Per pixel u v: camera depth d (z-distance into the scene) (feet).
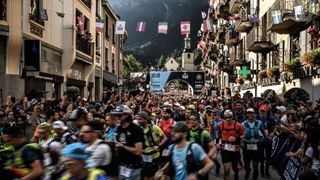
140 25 80.43
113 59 154.51
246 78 116.67
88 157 15.84
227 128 35.73
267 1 95.40
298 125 35.50
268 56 99.04
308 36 68.23
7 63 62.54
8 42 62.03
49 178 21.06
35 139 24.20
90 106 47.96
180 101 84.02
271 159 38.83
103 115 42.06
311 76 67.26
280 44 86.58
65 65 86.07
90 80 111.55
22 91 65.77
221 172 43.78
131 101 58.80
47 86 77.56
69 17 87.35
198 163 21.88
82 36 94.89
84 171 14.97
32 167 19.40
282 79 83.92
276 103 59.77
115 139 26.48
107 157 22.24
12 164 19.93
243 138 36.55
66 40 86.22
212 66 234.17
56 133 25.49
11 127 20.70
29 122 36.52
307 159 29.89
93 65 107.65
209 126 49.85
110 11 138.51
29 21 67.51
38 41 66.18
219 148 36.22
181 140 22.22
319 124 30.58
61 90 84.79
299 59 69.97
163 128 40.75
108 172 22.31
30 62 66.39
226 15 164.76
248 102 63.67
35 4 70.44
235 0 131.54
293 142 35.50
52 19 79.77
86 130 22.39
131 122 26.48
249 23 111.04
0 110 39.01
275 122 45.03
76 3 92.07
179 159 22.06
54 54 81.25
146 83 203.00
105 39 136.26
